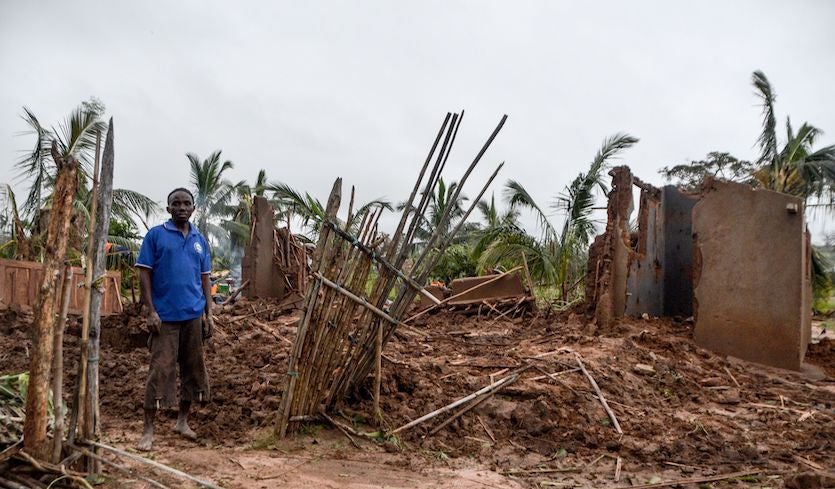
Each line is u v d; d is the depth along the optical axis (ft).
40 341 10.94
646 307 35.17
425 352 27.20
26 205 48.83
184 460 13.88
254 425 16.79
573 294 55.57
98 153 11.71
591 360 23.71
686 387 22.97
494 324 38.27
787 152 75.92
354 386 18.17
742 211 29.78
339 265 16.15
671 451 16.39
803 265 28.60
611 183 33.47
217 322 30.63
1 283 28.71
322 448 15.48
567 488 13.69
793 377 26.61
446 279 80.12
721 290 30.12
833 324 60.80
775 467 15.44
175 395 15.06
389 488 12.97
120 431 16.14
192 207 15.66
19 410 12.87
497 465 15.16
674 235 37.58
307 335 16.16
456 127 16.26
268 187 63.52
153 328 14.85
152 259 15.14
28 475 10.84
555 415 18.34
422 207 16.83
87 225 37.55
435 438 16.75
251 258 44.65
